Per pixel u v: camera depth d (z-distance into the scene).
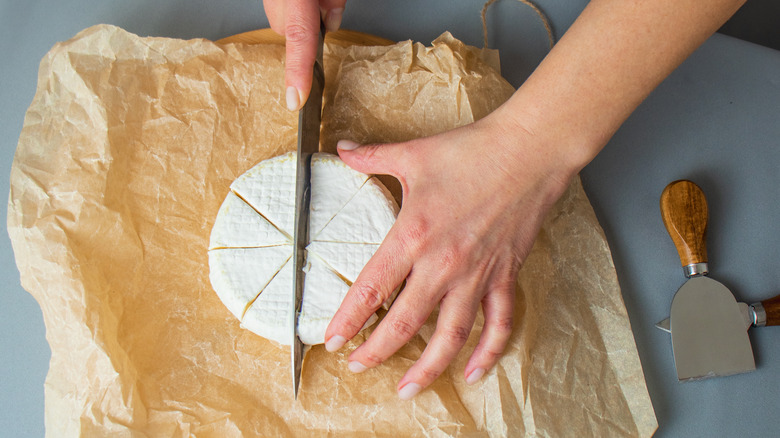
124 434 0.44
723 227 0.53
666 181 0.54
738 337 0.49
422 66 0.52
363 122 0.52
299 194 0.47
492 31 0.57
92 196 0.48
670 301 0.51
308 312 0.46
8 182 0.53
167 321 0.48
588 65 0.41
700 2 0.39
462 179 0.43
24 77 0.55
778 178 0.54
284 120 0.52
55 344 0.45
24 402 0.49
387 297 0.43
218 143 0.51
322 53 0.50
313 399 0.46
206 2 0.56
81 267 0.46
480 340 0.45
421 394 0.46
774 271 0.52
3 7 0.56
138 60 0.51
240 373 0.47
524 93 0.42
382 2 0.57
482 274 0.43
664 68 0.41
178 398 0.45
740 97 0.55
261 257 0.48
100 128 0.49
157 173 0.50
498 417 0.46
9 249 0.52
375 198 0.49
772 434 0.49
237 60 0.52
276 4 0.48
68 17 0.56
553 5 0.57
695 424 0.49
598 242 0.50
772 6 0.63
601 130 0.42
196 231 0.50
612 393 0.47
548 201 0.44
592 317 0.49
